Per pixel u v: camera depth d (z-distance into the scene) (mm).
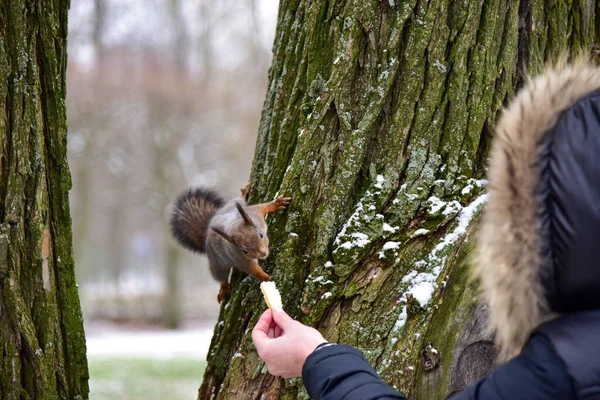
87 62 22953
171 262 20406
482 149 2627
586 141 1275
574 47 2854
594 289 1226
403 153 2574
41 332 2541
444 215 2484
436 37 2582
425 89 2580
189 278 33562
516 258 1316
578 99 1359
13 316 2479
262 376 2568
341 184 2572
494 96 2631
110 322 20422
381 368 2338
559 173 1274
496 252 1375
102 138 23219
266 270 2814
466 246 2432
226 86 24625
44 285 2555
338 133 2637
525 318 1330
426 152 2566
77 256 21578
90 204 24578
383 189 2537
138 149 24188
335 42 2678
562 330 1243
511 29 2654
